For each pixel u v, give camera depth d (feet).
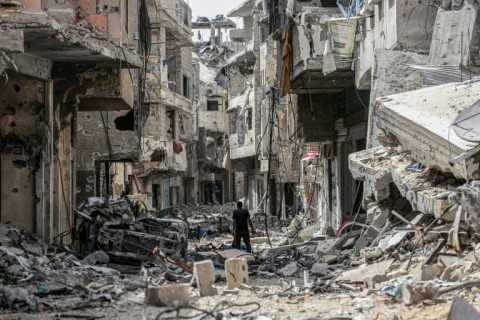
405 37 61.26
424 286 32.71
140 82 93.15
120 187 130.21
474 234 39.06
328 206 110.11
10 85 61.57
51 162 62.75
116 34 66.90
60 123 69.56
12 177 61.52
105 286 44.32
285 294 39.75
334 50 74.84
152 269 57.11
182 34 171.01
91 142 95.40
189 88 191.93
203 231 120.67
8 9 47.42
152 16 152.05
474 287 33.83
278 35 96.78
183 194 231.71
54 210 65.10
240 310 34.14
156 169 151.53
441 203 41.60
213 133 257.75
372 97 60.90
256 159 174.91
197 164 240.53
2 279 43.11
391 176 53.06
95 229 62.90
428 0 61.26
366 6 69.46
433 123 45.34
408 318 29.60
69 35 53.42
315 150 121.90
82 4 67.10
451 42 56.95
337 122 98.84
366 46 71.56
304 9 81.61
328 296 38.75
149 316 33.06
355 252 56.03
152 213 103.30
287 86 88.02
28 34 49.98
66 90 65.41
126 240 61.62
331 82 88.43
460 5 57.67
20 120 61.57
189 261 64.18
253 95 170.50
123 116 96.43
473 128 41.57
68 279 46.73
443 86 53.21
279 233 126.41
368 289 38.32
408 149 50.49
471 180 40.27
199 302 37.35
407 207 55.36
